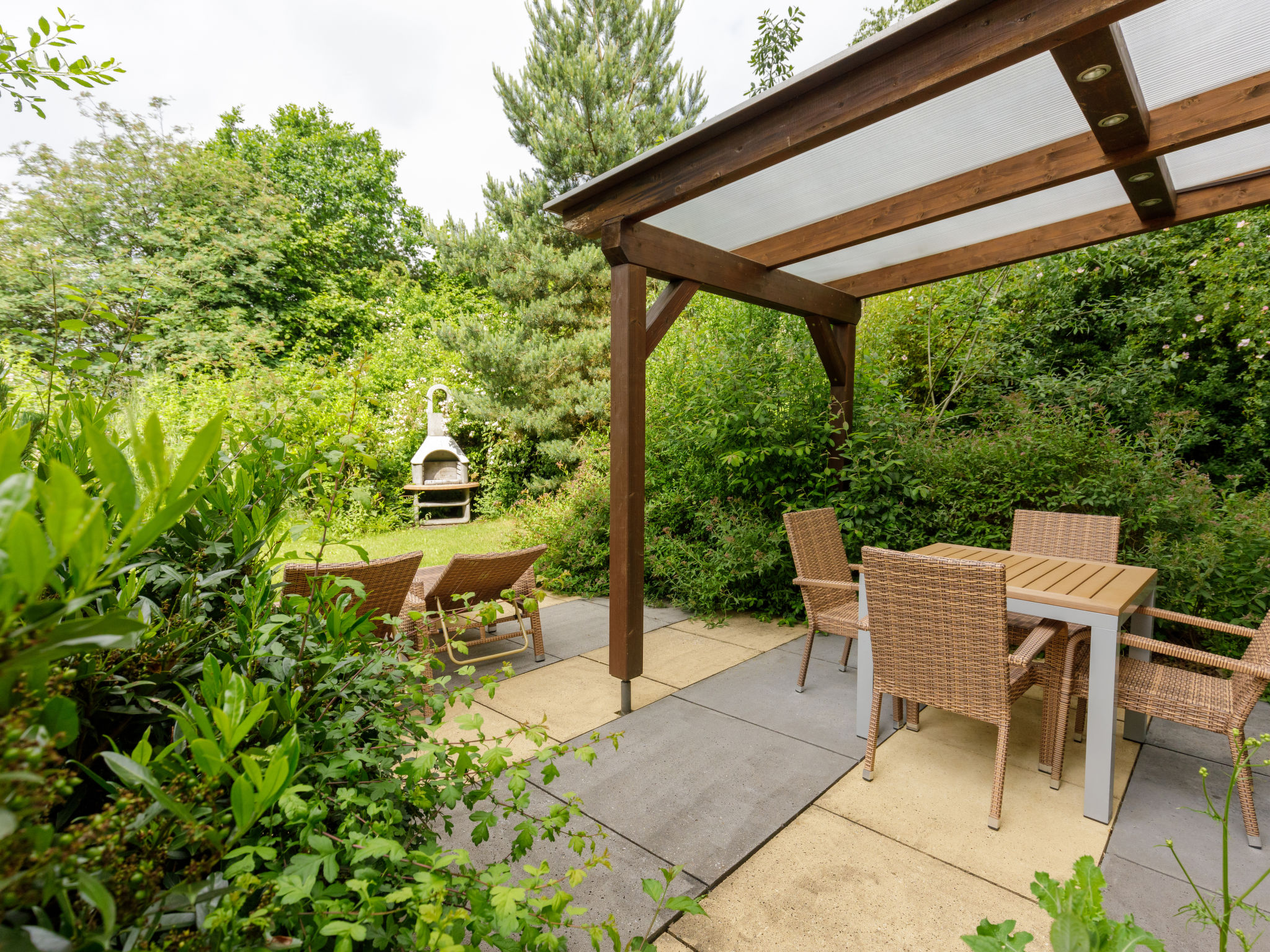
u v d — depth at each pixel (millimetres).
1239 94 2531
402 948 1059
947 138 2910
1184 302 6266
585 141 10484
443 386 10750
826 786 2629
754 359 5379
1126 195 3559
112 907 572
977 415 5766
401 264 17266
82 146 10969
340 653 1399
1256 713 3320
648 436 6078
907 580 2494
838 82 2355
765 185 3297
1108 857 2186
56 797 623
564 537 6059
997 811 2338
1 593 490
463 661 4133
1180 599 4000
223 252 12391
